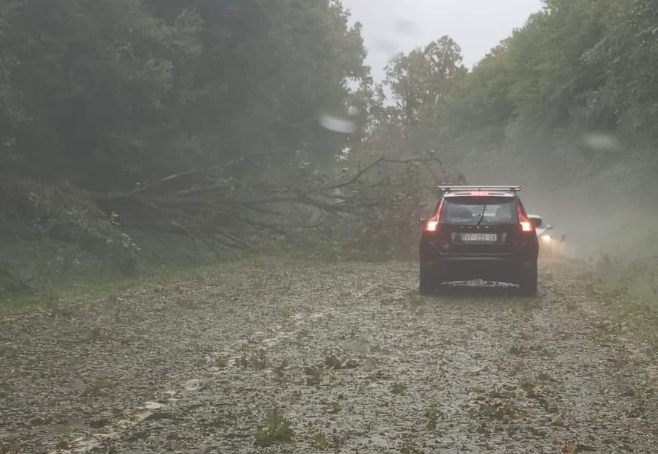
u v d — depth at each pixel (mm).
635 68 28047
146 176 31000
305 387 8508
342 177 28703
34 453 6266
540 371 9344
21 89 24297
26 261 21109
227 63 36656
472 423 7125
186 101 32500
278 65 38969
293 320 13336
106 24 25609
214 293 17328
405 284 19234
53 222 23531
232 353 10430
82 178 28797
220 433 6824
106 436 6730
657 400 7980
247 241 28281
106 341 11406
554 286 18703
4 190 23922
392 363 9781
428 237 16906
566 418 7285
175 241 30688
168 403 7824
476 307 15062
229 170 37844
